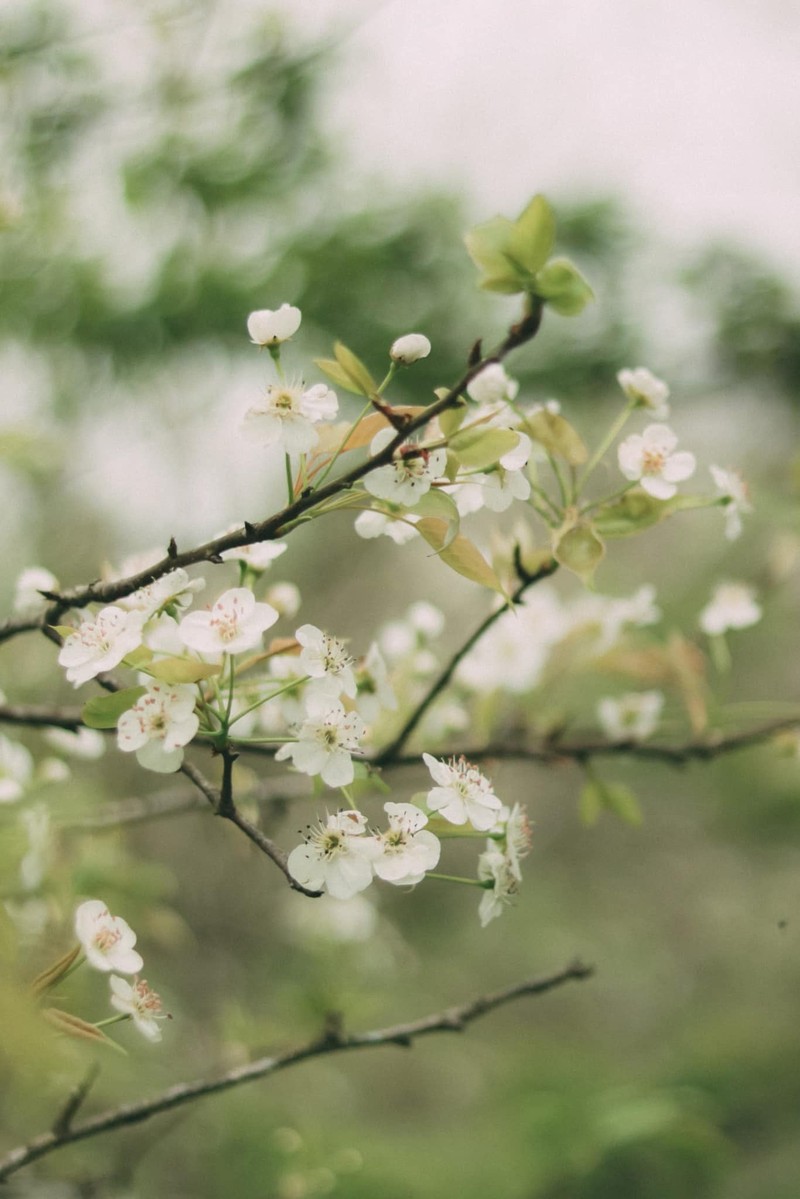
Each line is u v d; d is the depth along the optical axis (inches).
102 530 86.4
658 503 36.8
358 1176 56.6
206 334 67.3
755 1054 94.8
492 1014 134.1
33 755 46.3
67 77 59.9
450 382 68.0
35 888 39.6
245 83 63.5
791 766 104.7
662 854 166.4
